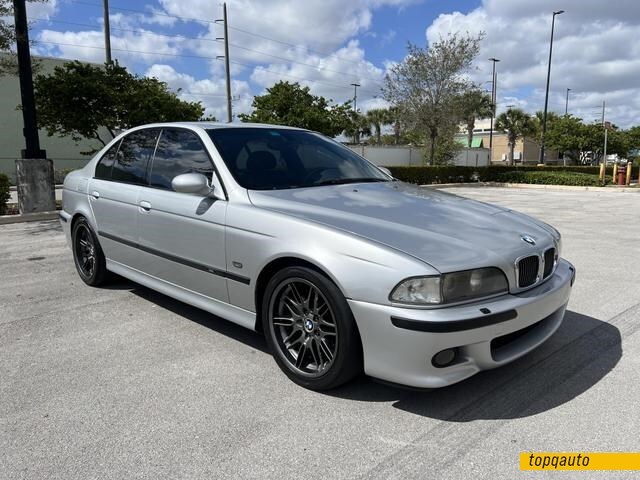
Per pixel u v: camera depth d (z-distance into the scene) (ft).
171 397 10.02
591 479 7.59
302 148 14.14
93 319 14.33
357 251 9.23
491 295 9.29
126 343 12.64
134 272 15.07
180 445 8.46
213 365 11.41
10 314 14.78
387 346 8.92
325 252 9.56
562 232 29.84
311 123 80.48
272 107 82.28
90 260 17.34
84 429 8.95
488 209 12.32
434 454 8.20
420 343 8.60
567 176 77.66
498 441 8.54
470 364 9.10
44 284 17.84
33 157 34.09
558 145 180.75
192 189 11.68
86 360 11.69
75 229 17.61
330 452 8.26
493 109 138.21
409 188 13.58
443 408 9.59
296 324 10.51
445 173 83.87
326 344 9.97
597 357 11.74
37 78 54.70
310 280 9.82
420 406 9.66
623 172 76.84
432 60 86.28
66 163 85.35
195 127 13.61
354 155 15.46
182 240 12.69
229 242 11.36
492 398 9.95
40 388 10.41
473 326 8.71
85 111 55.16
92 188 16.42
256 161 12.73
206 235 11.94
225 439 8.62
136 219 14.24
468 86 87.71
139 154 15.03
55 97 53.52
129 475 7.73
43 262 21.18
